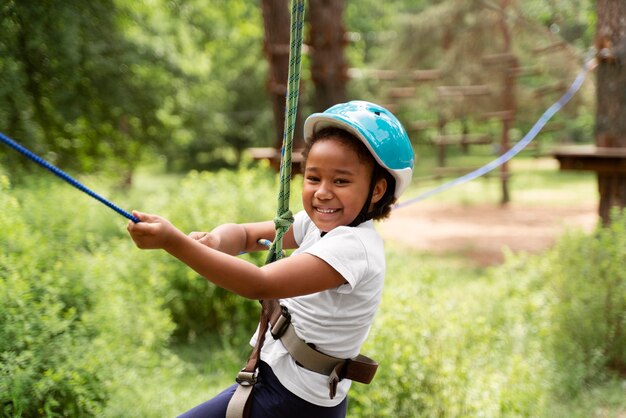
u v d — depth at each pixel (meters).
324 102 8.53
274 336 2.12
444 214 15.66
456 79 18.14
